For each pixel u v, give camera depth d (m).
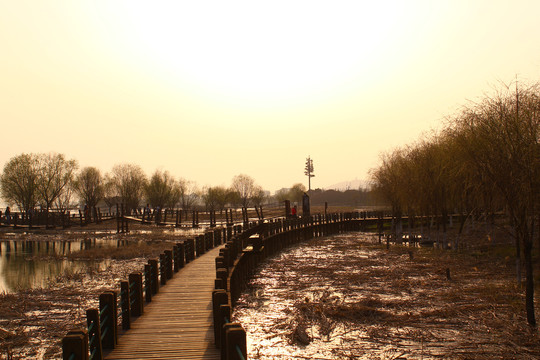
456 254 28.70
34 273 25.55
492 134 14.93
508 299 16.48
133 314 11.49
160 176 83.62
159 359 8.26
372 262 26.83
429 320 14.10
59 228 62.28
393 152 42.81
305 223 43.53
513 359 11.00
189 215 91.12
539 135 14.88
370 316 14.69
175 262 18.36
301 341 12.32
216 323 8.91
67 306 16.88
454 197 30.05
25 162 68.69
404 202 36.97
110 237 49.00
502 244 30.23
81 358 6.25
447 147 26.86
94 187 83.00
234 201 101.12
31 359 11.30
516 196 13.98
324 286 19.83
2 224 67.06
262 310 15.91
